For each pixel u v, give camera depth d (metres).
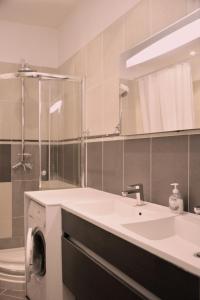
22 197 3.36
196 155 1.60
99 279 1.48
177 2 1.73
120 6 2.32
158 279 1.07
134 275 1.21
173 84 1.72
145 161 2.02
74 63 3.19
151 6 1.96
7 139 3.31
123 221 1.48
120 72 2.24
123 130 2.21
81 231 1.71
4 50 3.42
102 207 2.08
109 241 1.40
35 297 2.30
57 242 2.05
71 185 3.00
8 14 3.27
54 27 3.65
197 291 0.91
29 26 3.55
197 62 1.54
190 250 1.32
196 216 1.55
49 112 3.09
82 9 2.97
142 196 1.95
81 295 1.68
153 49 1.89
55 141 3.07
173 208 1.64
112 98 2.44
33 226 2.32
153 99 1.89
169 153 1.80
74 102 3.01
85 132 2.94
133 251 1.22
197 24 1.54
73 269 1.79
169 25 1.76
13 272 2.66
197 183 1.59
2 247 3.29
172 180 1.78
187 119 1.62
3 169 3.29
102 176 2.62
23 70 3.19
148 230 1.49
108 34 2.50
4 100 3.31
